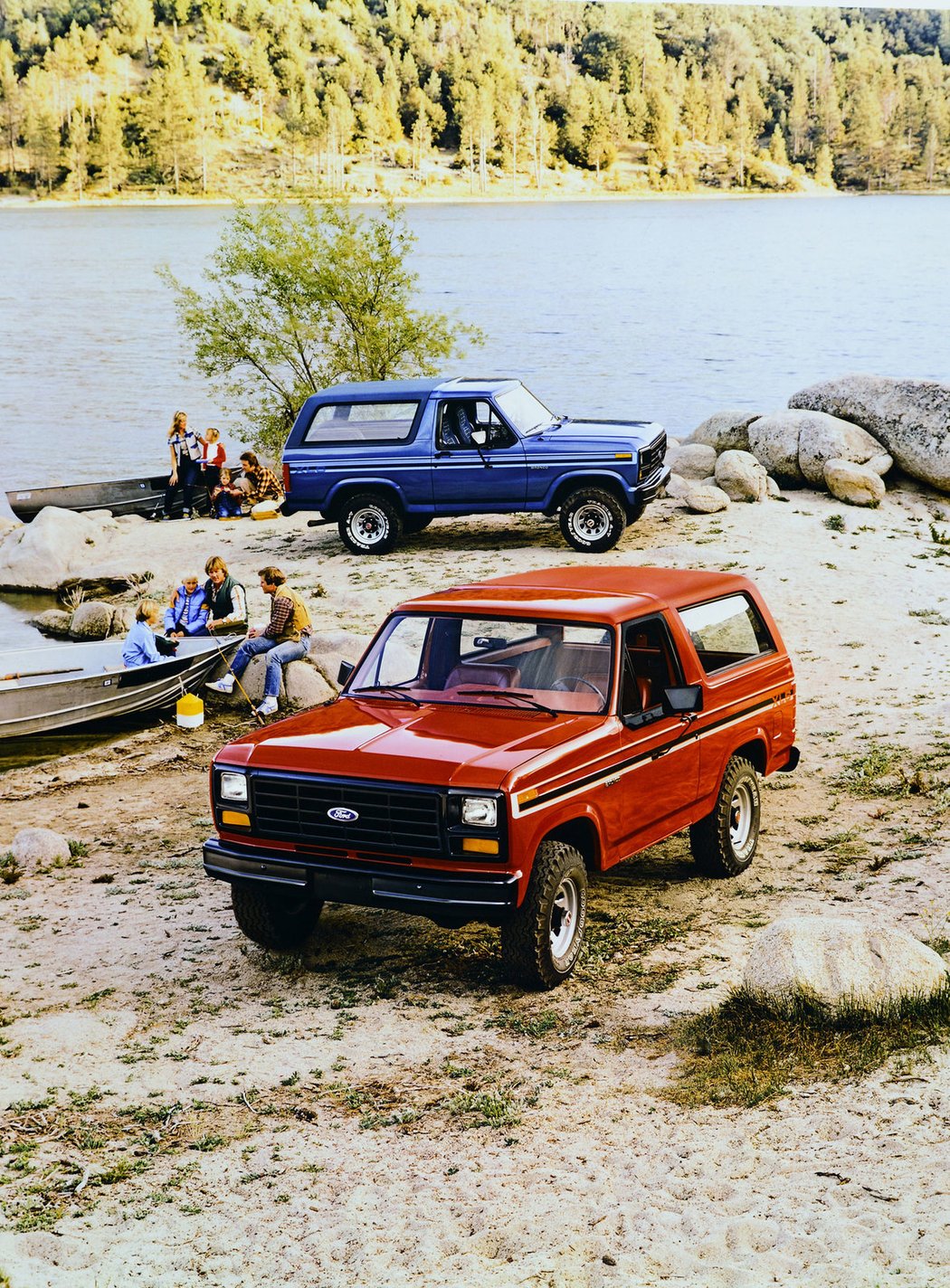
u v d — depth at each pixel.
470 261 108.19
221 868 7.29
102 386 45.16
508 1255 4.74
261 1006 7.29
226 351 26.78
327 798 6.93
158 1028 7.05
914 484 21.31
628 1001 7.00
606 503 17.77
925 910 7.73
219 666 14.55
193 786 11.87
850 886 8.41
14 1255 4.93
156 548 21.27
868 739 11.56
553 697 7.58
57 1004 7.43
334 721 7.56
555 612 7.77
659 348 55.47
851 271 98.19
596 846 7.34
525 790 6.66
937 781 10.24
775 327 62.84
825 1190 4.88
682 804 8.16
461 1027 6.84
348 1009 7.18
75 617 17.59
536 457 18.02
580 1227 4.86
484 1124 5.80
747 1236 4.66
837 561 17.48
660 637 8.02
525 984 7.17
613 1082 6.12
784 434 21.41
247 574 18.75
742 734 8.75
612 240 139.38
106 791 11.86
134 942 8.30
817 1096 5.62
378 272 26.25
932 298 77.62
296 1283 4.68
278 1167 5.57
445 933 8.23
